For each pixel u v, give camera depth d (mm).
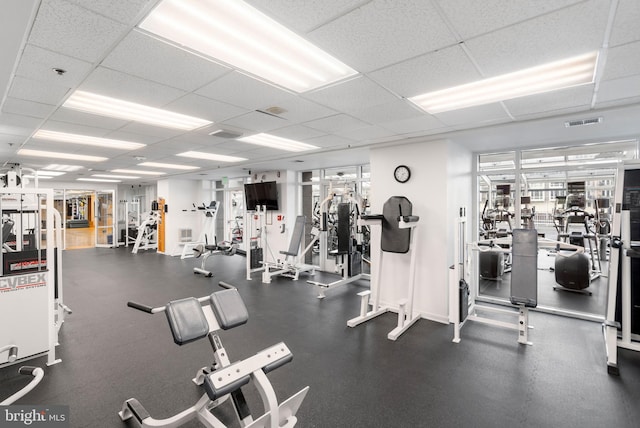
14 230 4883
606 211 5578
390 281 4477
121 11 1468
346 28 1629
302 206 7617
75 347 3254
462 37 1710
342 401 2359
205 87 2412
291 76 2254
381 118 3229
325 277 6504
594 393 2447
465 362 2939
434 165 4102
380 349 3217
